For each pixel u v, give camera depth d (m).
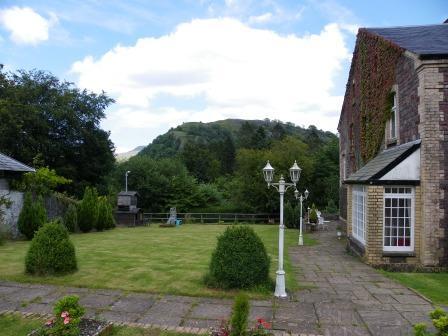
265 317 6.32
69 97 35.16
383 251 10.91
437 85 10.34
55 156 34.88
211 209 37.59
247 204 36.41
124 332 5.58
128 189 41.53
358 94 17.78
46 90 35.66
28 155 31.47
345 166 21.92
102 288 7.79
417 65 10.59
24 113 31.39
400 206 10.97
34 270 8.58
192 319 6.18
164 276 8.72
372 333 5.69
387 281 9.05
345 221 20.72
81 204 20.69
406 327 5.95
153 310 6.58
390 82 12.99
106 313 6.40
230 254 7.80
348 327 5.93
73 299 5.15
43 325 5.35
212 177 58.81
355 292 7.99
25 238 16.03
